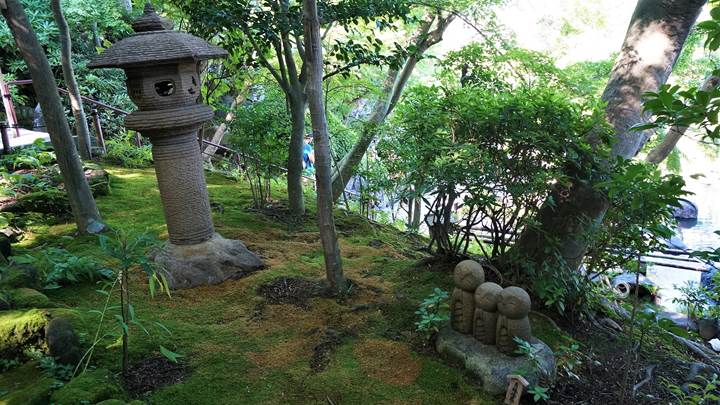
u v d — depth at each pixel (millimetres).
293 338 3305
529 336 2926
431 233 4926
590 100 3656
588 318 3941
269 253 4758
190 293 3887
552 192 3818
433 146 3609
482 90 4055
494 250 4152
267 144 6016
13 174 5781
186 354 3078
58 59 9344
